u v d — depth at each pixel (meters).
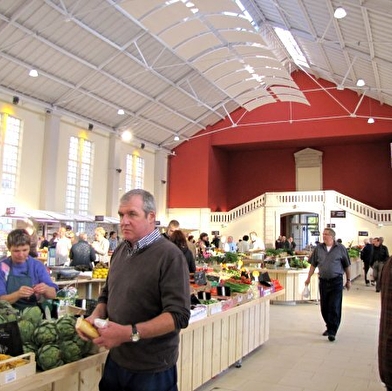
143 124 21.14
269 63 16.73
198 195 23.92
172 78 18.58
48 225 16.67
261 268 11.38
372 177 23.78
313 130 22.19
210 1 12.05
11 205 15.50
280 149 25.83
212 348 4.93
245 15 13.09
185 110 21.59
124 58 15.99
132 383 2.29
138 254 2.37
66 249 9.32
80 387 2.90
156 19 13.04
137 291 2.29
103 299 2.65
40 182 16.72
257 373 5.34
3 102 15.32
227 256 11.72
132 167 22.31
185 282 2.29
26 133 16.16
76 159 18.81
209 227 23.89
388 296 2.70
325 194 22.30
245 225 23.47
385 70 15.41
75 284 7.69
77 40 14.20
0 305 2.85
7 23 12.38
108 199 20.34
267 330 6.73
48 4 12.26
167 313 2.18
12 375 2.20
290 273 10.96
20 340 2.45
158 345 2.29
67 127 18.17
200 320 4.33
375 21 11.64
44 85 15.70
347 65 16.83
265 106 23.22
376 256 13.70
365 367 5.63
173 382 2.38
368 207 21.53
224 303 5.01
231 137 23.75
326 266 7.04
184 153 24.56
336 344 6.80
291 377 5.20
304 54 18.45
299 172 25.22
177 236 6.43
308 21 13.70
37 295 3.46
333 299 7.04
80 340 2.61
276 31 16.94
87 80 16.28
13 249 3.47
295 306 10.62
